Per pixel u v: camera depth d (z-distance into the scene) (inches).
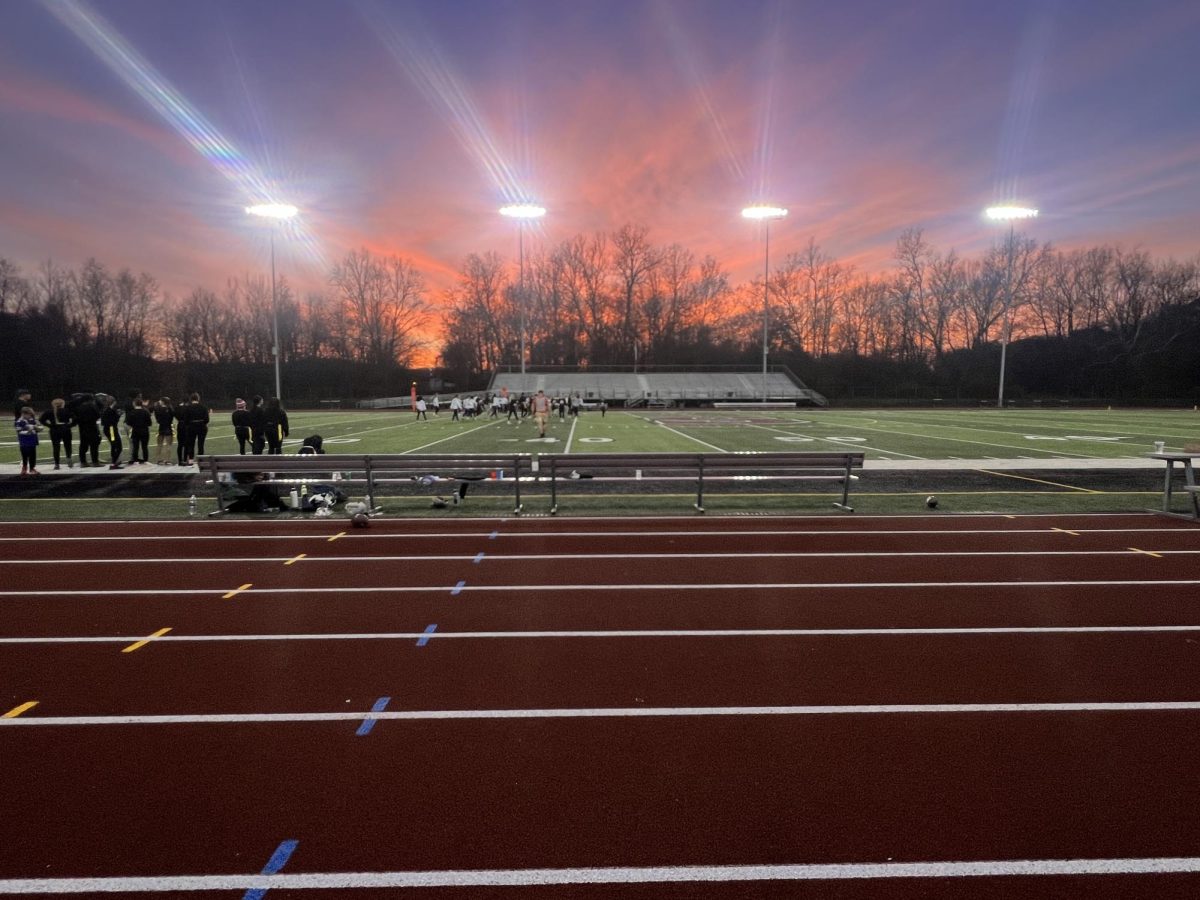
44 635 225.6
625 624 234.8
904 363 2864.2
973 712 171.5
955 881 112.5
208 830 125.8
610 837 123.3
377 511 441.1
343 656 207.6
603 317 3280.0
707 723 166.1
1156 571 299.4
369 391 2706.7
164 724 165.9
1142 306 2755.9
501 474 538.6
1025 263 2842.0
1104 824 127.0
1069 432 1103.0
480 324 3176.7
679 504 466.6
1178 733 160.7
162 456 657.6
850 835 124.0
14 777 143.3
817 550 338.3
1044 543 351.9
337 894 109.5
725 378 2625.5
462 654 208.8
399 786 139.4
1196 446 417.1
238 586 279.4
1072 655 207.2
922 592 270.1
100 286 2527.1
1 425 1328.7
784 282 3107.8
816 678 191.3
